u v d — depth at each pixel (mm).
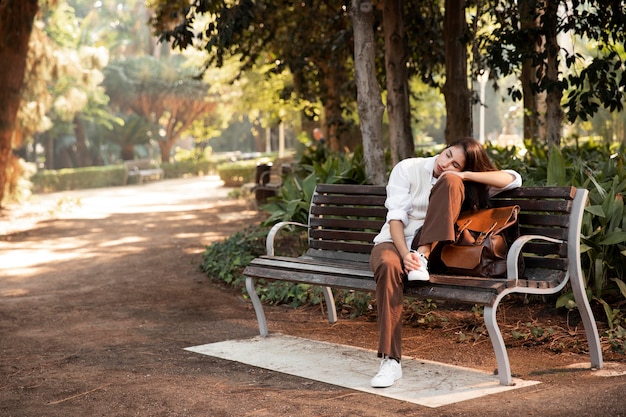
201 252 10523
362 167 8773
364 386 4152
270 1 13641
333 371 4496
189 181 36938
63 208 19031
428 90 24359
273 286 7242
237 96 32812
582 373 4266
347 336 5543
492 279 4102
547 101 8711
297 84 16484
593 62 7527
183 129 51625
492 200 4664
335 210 5551
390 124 9578
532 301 5969
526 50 7957
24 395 4273
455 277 4246
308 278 4965
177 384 4328
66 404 4059
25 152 47906
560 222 4375
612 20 7379
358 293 6543
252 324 6098
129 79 48844
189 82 49031
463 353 4871
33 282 8883
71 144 50688
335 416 3648
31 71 19391
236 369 4637
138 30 55062
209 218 15766
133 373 4645
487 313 3988
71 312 6887
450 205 4266
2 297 7883
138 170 38656
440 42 12383
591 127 16281
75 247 12031
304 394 4035
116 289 8031
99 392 4242
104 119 47406
